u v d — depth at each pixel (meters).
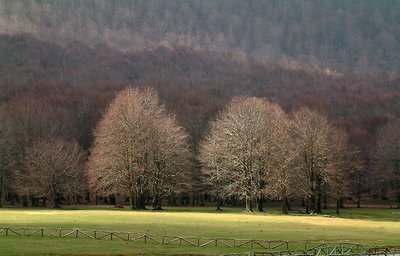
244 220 119.88
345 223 120.19
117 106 167.62
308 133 166.75
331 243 82.56
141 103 171.25
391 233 99.62
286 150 159.62
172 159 167.25
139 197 164.25
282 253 73.56
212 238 84.50
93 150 180.00
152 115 170.25
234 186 157.75
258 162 156.88
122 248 74.69
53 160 181.12
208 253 72.38
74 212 138.12
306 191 164.12
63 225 99.19
